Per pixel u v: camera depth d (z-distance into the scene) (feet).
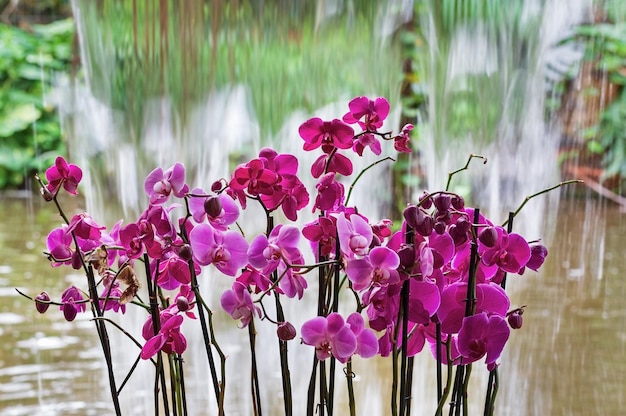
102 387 19.02
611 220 39.14
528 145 22.94
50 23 61.62
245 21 16.02
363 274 8.25
